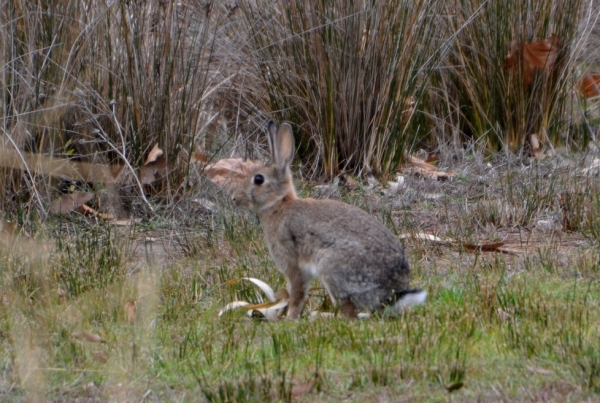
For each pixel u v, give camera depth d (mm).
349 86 13836
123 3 12102
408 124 14242
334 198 13094
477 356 7328
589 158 14812
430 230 12039
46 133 11812
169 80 12461
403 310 8445
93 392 7094
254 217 12039
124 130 12430
